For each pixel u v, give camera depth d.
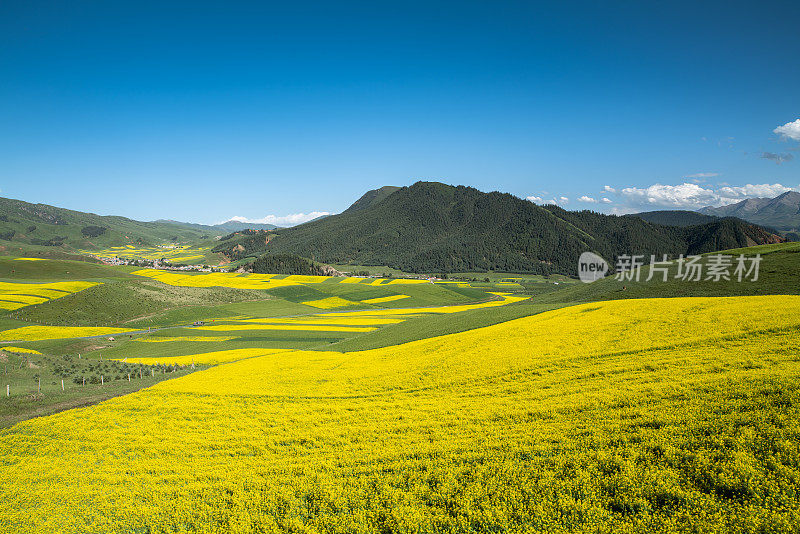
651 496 13.16
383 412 25.83
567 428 18.52
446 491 15.23
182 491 18.39
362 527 14.16
